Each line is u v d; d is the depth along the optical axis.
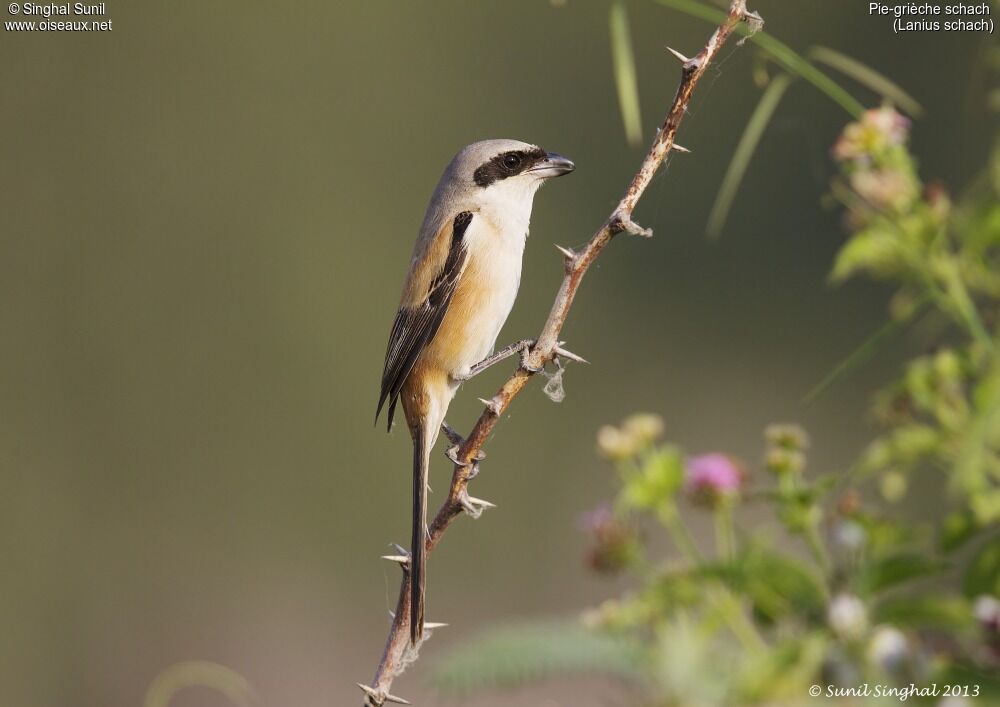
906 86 14.44
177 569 15.59
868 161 4.30
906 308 4.17
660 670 3.25
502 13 18.16
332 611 15.11
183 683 4.60
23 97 18.06
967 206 4.29
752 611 3.77
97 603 15.15
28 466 16.30
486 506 4.09
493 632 3.32
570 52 17.66
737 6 3.75
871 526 3.74
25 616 15.05
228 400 17.23
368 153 18.52
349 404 17.22
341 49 18.48
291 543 15.97
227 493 16.23
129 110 18.33
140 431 16.86
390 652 3.96
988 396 3.69
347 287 18.06
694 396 15.70
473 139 18.14
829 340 15.22
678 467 4.04
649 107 17.17
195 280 17.98
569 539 15.17
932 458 3.96
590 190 17.22
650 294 16.12
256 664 14.59
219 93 18.58
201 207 18.36
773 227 15.56
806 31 15.52
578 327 16.23
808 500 3.85
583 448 15.69
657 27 17.17
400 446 16.36
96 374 17.16
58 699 14.67
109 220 18.03
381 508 16.06
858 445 12.91
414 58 18.50
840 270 4.24
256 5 18.73
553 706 3.90
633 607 3.69
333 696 14.15
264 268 17.95
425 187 18.47
